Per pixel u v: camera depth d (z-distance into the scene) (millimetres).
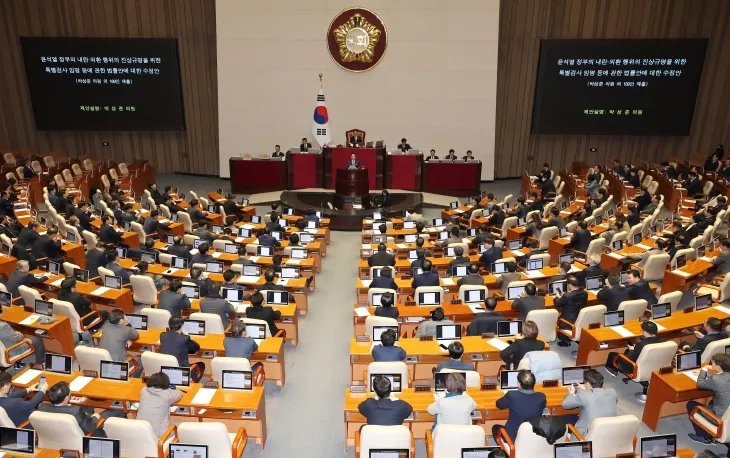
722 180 20312
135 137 25172
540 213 17062
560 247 13656
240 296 10133
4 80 24141
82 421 6336
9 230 14031
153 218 14961
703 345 8336
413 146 23750
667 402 7691
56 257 12820
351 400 7070
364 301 11352
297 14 22625
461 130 23578
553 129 23562
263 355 8484
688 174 20766
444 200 21125
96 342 9359
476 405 6574
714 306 9781
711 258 12320
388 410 6312
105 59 23250
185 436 6012
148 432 5895
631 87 22828
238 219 17484
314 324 11445
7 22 23453
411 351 8156
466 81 23047
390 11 22516
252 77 23281
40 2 23297
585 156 24828
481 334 9008
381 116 23484
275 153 21672
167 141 25188
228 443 6055
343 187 19234
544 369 7312
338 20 22547
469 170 21516
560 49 22609
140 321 8945
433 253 13727
